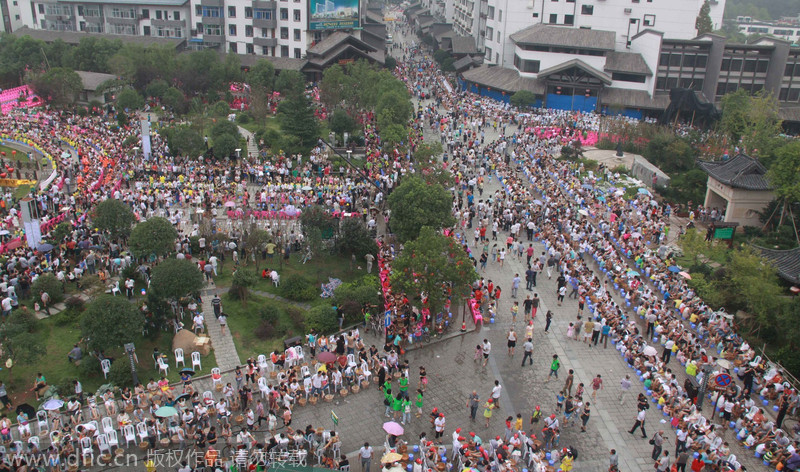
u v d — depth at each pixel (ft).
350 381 122.62
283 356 124.16
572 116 334.03
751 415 111.34
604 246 176.96
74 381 116.88
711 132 285.64
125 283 148.66
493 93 386.73
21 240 171.63
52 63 378.73
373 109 313.73
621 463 103.65
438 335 139.95
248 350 132.77
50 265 156.66
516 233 188.65
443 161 254.06
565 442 108.17
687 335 133.69
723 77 342.64
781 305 135.85
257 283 160.76
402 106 270.26
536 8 397.39
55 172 233.76
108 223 164.76
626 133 283.59
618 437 109.91
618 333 136.26
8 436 103.65
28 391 117.08
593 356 133.59
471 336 140.36
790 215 193.26
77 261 164.14
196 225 192.65
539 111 346.95
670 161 258.98
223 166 239.50
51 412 107.96
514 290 156.15
